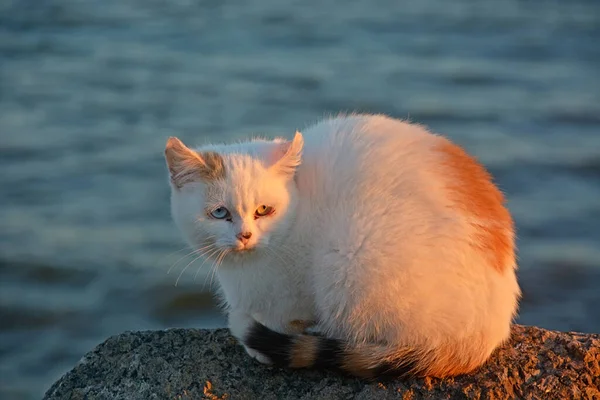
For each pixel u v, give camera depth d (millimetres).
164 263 10477
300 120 15484
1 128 15195
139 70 19312
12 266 10609
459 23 23750
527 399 4008
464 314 3873
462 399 3986
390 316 3895
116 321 9602
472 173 4148
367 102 16781
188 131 14836
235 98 17062
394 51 20875
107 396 4172
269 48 21312
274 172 4078
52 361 8883
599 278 10023
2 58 20531
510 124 15453
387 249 3838
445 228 3855
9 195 12523
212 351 4379
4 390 8391
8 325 9562
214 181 4090
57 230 11453
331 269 3955
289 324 4254
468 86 17875
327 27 23359
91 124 15352
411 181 3973
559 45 21188
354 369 4012
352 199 3977
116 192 12562
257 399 4102
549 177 13031
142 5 26203
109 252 10812
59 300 9922
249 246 4000
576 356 4227
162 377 4234
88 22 23719
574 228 11328
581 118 15625
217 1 27062
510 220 4191
